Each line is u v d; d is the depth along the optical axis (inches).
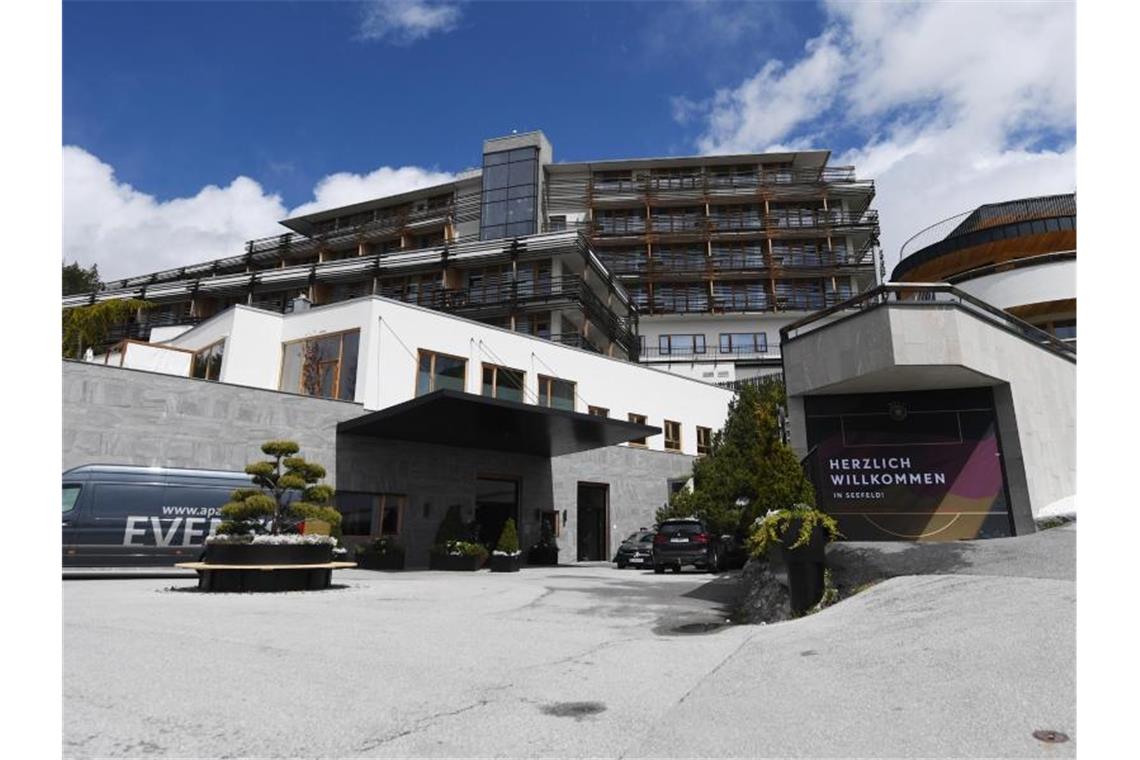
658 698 179.2
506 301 1409.9
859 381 459.2
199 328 958.4
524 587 495.5
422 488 802.8
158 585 454.6
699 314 2017.7
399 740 143.1
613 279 1651.1
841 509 475.8
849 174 2194.9
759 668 211.2
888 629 240.7
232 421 661.3
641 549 818.8
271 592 425.4
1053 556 305.4
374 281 1581.0
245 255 2122.3
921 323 426.3
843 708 163.8
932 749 134.3
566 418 704.4
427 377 851.4
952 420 466.3
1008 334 471.8
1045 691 159.9
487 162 1985.7
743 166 2260.1
